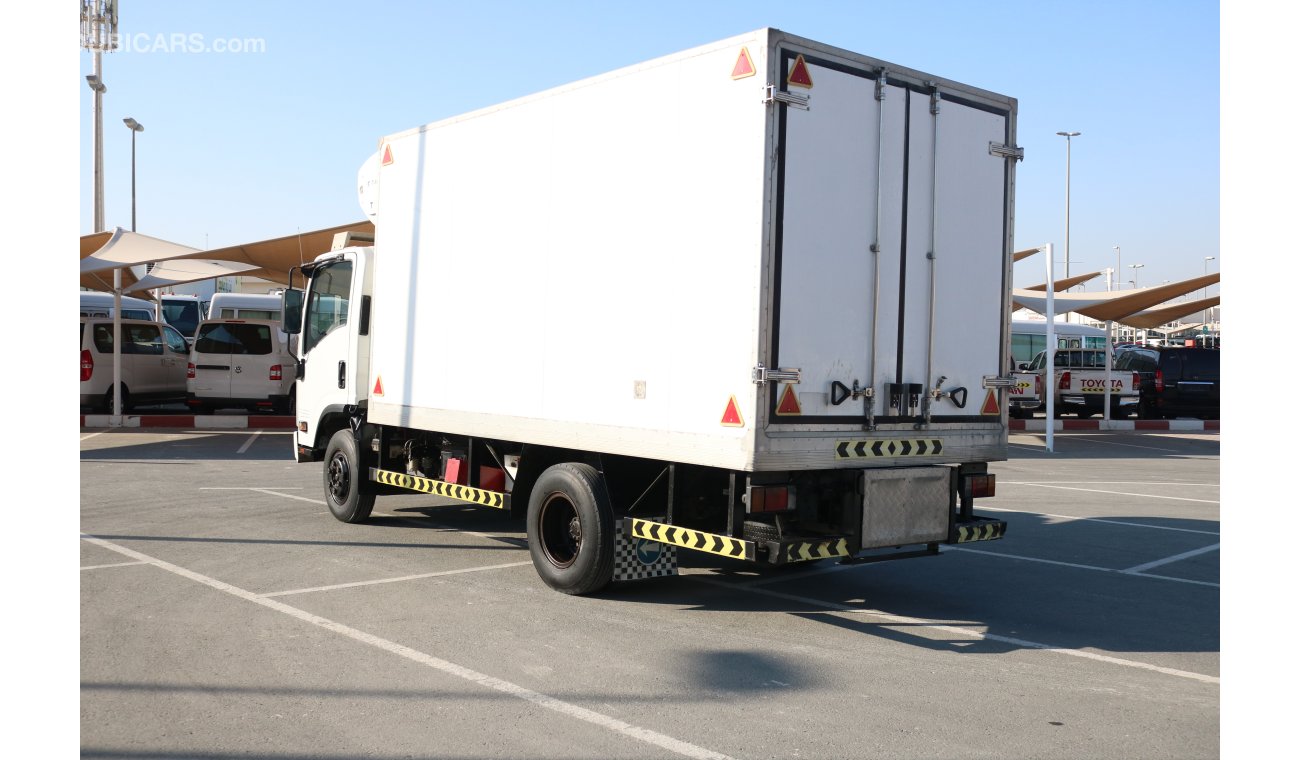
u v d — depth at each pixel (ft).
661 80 21.71
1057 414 98.43
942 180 22.52
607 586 24.07
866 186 21.17
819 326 20.43
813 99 20.26
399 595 23.91
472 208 27.30
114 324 66.39
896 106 21.68
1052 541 33.37
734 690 17.58
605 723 15.88
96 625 20.74
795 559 20.17
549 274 24.56
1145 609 24.17
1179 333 194.59
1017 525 36.63
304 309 36.11
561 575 24.21
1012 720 16.39
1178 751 15.21
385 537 31.42
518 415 25.43
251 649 19.33
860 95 21.06
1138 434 81.41
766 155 19.49
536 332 24.90
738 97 20.03
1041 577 27.73
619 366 22.53
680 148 21.21
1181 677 18.83
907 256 21.88
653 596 24.59
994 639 21.36
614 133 22.85
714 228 20.42
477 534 32.30
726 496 21.89
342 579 25.46
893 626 22.29
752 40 19.80
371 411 31.48
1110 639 21.49
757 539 20.47
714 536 21.12
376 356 31.35
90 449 53.78
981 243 23.27
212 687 17.11
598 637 20.75
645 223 21.98
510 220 25.90
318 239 60.90
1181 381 88.43
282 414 73.15
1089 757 14.93
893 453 21.68
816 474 21.17
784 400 19.89
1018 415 93.66
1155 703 17.33
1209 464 59.77
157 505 36.55
